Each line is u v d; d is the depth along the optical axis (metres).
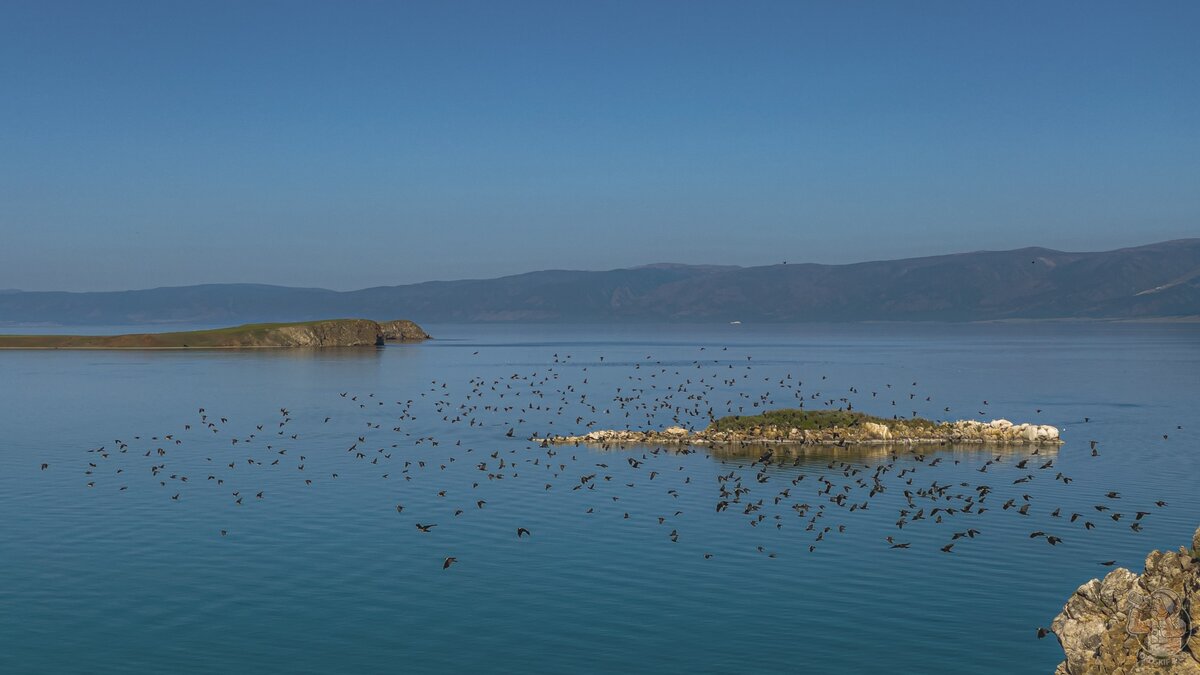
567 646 50.69
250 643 50.72
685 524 74.75
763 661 48.91
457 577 61.31
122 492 86.62
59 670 47.31
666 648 50.41
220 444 117.19
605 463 102.62
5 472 96.31
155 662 48.38
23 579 60.41
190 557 65.31
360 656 49.38
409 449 113.06
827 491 85.00
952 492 86.50
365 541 69.62
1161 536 71.00
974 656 49.50
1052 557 65.75
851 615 55.03
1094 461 103.75
